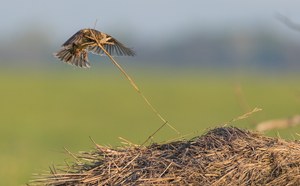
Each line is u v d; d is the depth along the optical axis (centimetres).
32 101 15350
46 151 7206
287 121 3584
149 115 12600
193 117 11888
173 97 16700
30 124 10950
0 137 9025
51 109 13700
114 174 2092
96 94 17312
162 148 2181
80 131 9881
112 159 2142
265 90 17675
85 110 13612
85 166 2186
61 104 14812
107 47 1973
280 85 19925
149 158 2108
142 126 10606
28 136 9212
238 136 2139
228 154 2059
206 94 17612
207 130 2294
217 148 2081
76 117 12238
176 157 2097
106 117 12275
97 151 2212
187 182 2008
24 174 5119
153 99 16138
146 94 17438
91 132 9725
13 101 15188
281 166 2033
